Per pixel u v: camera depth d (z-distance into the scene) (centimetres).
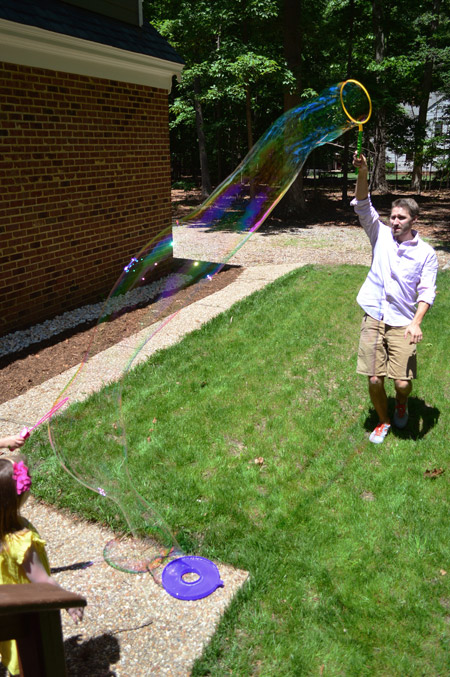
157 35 821
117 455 347
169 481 328
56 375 488
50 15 599
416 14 2241
